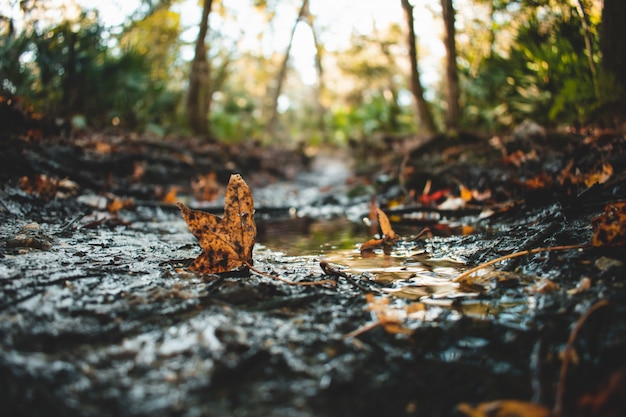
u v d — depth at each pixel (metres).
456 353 0.88
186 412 0.69
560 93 3.75
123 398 0.72
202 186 4.05
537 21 4.88
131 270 1.36
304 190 5.63
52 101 5.00
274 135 14.38
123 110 6.45
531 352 0.86
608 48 3.09
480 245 1.72
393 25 10.37
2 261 1.35
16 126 3.27
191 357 0.83
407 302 1.13
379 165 6.04
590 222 1.60
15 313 0.96
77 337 0.90
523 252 1.32
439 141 5.42
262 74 17.38
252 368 0.81
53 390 0.72
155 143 5.29
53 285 1.15
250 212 1.43
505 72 5.64
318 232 2.42
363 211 3.30
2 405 0.68
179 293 1.15
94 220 2.29
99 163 3.82
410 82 7.12
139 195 3.54
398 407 0.72
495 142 4.22
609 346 0.84
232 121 12.78
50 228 2.00
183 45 10.13
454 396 0.75
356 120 15.83
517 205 2.25
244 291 1.18
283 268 1.48
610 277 1.12
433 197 3.06
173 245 1.84
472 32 6.41
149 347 0.87
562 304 1.03
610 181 2.03
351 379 0.79
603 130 2.89
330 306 1.11
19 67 4.47
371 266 1.53
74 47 5.33
